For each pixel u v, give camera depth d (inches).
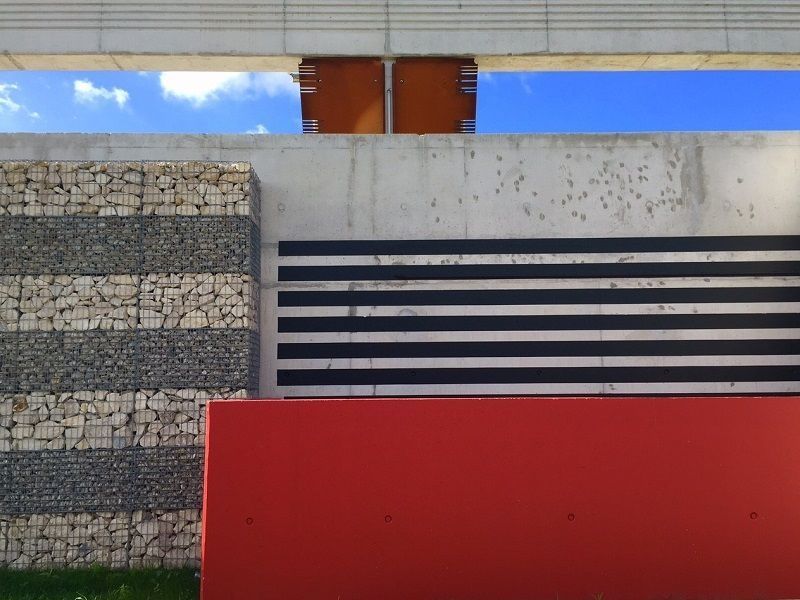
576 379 343.9
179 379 303.7
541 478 240.1
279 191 353.7
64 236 308.8
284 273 348.2
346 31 506.6
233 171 320.2
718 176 360.5
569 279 351.3
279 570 235.3
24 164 310.8
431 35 507.5
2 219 307.3
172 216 314.8
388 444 241.0
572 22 509.7
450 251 352.2
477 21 509.4
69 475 292.0
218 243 315.0
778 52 510.0
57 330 302.4
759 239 356.5
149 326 306.3
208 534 236.1
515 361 344.2
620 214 356.2
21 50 498.3
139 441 297.1
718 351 347.9
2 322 300.8
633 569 237.1
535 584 236.1
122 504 291.9
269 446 240.2
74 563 286.0
